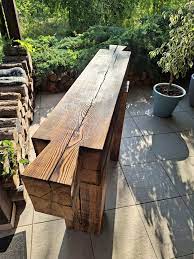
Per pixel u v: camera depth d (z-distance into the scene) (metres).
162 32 3.35
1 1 2.63
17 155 1.69
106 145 0.85
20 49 2.84
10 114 2.01
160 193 1.89
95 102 1.04
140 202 1.81
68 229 1.59
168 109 2.70
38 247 1.51
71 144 0.77
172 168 2.13
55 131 0.84
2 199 1.49
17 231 1.59
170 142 2.45
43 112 2.89
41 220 1.66
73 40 3.80
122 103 1.63
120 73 1.36
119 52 1.71
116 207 1.76
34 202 0.71
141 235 1.59
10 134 1.71
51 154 0.73
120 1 4.87
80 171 0.78
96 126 0.88
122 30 3.61
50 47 3.63
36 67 3.19
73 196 0.68
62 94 3.28
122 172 2.06
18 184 1.68
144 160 2.20
